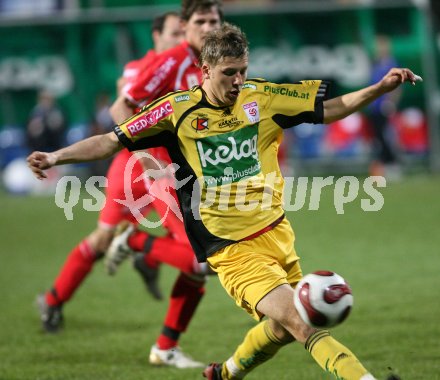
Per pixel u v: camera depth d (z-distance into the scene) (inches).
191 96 663.1
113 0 2443.4
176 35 1031.6
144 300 1193.4
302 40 2399.1
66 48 2471.7
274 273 627.8
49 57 2481.5
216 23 869.8
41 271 1424.7
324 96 674.8
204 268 835.4
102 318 1088.2
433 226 1675.7
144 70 858.1
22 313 1130.0
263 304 613.9
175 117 657.6
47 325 1011.9
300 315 579.5
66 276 998.4
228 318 1056.8
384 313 1026.1
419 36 2406.5
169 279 1341.0
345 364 571.5
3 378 813.9
